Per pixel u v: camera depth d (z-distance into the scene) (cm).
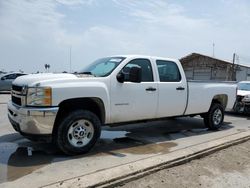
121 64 568
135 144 607
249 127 880
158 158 487
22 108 466
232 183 415
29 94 464
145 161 468
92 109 546
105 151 542
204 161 509
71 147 494
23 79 501
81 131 506
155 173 434
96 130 523
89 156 503
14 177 392
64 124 483
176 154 515
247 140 688
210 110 785
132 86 575
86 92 503
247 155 562
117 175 399
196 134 740
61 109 496
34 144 568
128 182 395
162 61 650
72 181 374
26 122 462
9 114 528
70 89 484
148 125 851
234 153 570
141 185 389
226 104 842
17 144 566
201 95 736
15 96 509
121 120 575
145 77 611
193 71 3372
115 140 640
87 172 419
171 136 705
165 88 639
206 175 441
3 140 596
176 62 683
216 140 650
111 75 548
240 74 3078
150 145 602
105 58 631
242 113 1197
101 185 372
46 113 459
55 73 543
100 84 527
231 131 800
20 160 469
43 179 386
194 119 994
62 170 425
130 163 457
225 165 494
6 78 1861
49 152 517
